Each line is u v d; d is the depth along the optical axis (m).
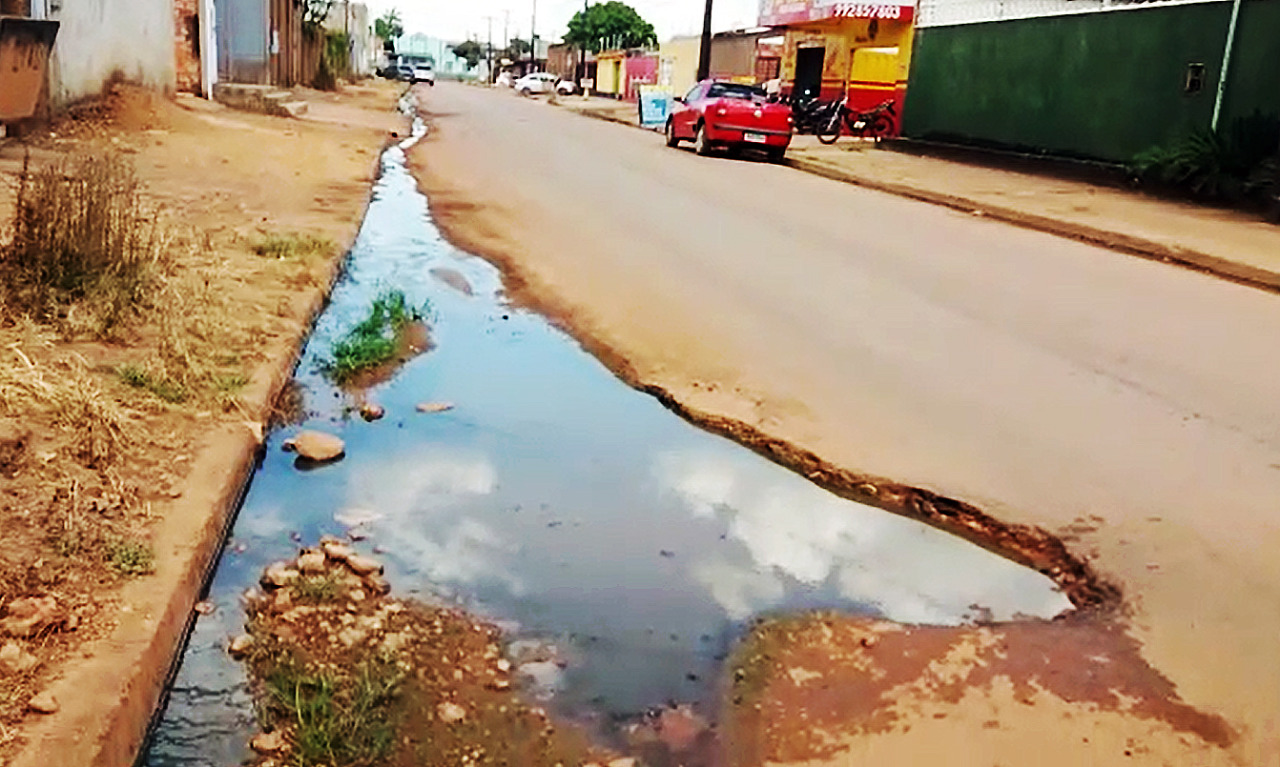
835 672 3.42
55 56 14.29
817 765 2.93
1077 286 9.68
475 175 16.78
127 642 3.03
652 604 3.85
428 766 2.88
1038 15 19.91
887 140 25.58
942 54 23.33
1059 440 5.51
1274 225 13.45
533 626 3.66
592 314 7.91
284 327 6.55
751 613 3.81
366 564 3.98
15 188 9.20
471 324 7.68
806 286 9.07
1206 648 3.57
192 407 4.98
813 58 33.81
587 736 3.05
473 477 4.99
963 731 3.08
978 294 9.05
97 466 4.13
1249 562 4.20
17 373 4.71
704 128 22.97
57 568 3.36
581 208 13.37
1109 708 3.21
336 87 41.06
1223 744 3.04
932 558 4.31
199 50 23.52
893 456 5.25
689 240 11.21
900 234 12.41
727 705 3.22
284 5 33.12
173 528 3.77
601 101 57.53
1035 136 20.17
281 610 3.64
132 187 7.56
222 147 15.48
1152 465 5.20
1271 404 6.20
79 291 5.88
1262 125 15.20
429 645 3.49
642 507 4.72
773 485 5.00
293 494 4.69
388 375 6.44
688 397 6.08
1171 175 15.93
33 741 2.58
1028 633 3.69
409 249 10.33
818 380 6.43
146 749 2.91
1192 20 16.47
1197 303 9.16
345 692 3.18
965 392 6.27
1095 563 4.19
